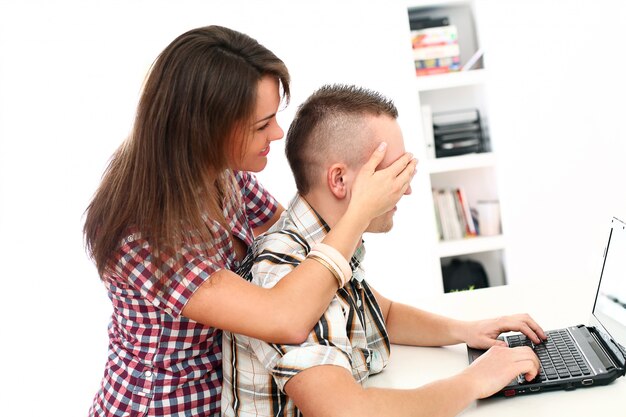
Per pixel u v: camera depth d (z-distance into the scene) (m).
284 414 1.08
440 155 3.17
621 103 2.28
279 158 3.12
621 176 2.35
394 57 3.12
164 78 1.05
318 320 1.04
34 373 2.86
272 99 1.10
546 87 2.73
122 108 2.93
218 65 1.04
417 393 0.99
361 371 1.17
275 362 1.00
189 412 1.15
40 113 2.88
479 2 3.07
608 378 1.06
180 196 1.04
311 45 3.13
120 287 1.11
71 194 2.90
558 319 1.41
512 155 2.96
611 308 1.19
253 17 3.09
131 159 1.07
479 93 3.24
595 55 2.41
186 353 1.14
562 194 2.76
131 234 1.06
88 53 2.91
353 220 1.06
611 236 1.27
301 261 1.11
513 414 1.02
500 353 1.11
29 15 2.87
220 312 1.01
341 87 1.17
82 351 2.90
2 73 2.86
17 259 2.87
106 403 1.16
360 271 1.23
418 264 3.16
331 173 1.12
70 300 2.90
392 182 1.08
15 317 2.87
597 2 2.34
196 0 3.00
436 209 3.20
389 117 1.13
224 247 1.23
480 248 3.07
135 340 1.14
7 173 2.87
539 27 2.70
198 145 1.04
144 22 2.95
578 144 2.61
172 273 1.03
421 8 3.25
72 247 2.90
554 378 1.09
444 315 1.54
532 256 2.95
